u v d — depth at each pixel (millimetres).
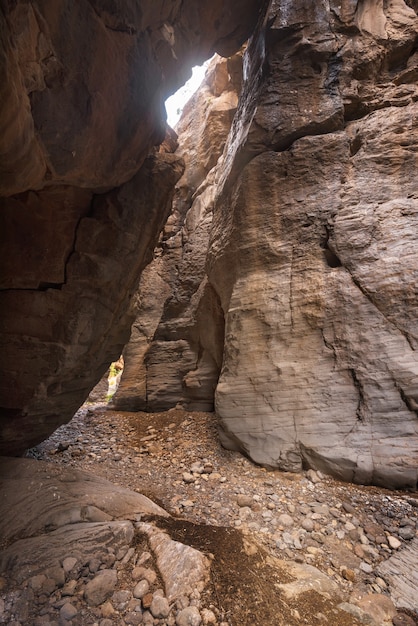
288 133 5555
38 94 2234
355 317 4535
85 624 1933
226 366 5625
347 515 3406
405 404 4078
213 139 10773
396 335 4266
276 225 5438
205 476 4551
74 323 3975
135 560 2436
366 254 4676
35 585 2129
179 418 7906
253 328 5309
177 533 2775
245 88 7230
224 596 2131
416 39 5387
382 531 3168
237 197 5852
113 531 2617
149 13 3258
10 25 1687
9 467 3668
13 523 2781
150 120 3652
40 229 3637
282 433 4672
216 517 3389
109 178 3605
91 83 2619
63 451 5883
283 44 5816
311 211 5199
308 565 2633
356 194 4984
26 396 3781
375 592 2395
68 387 4562
